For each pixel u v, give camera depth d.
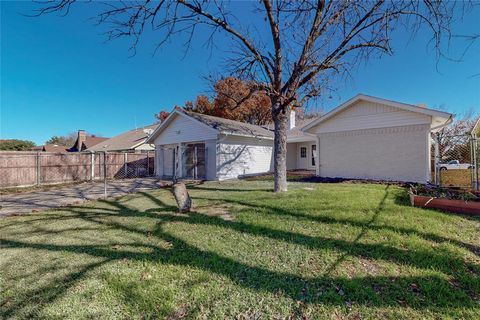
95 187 11.81
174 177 13.16
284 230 4.11
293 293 2.36
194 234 4.08
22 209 6.88
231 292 2.41
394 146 10.55
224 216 5.16
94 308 2.22
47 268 3.02
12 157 12.50
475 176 7.36
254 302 2.25
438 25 5.86
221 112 22.38
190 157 14.85
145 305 2.24
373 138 11.13
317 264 2.93
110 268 2.98
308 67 7.46
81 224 4.95
